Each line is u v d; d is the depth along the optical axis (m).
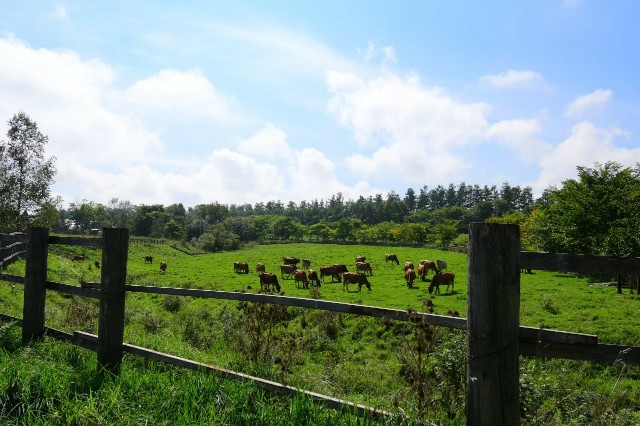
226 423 3.59
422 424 3.30
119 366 5.07
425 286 29.94
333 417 3.50
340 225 111.00
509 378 2.75
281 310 6.57
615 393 8.38
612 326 16.36
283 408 3.73
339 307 3.97
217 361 6.37
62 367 4.93
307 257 60.78
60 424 3.57
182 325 15.09
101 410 3.76
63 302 14.88
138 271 43.34
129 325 13.87
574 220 38.53
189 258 65.62
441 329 6.66
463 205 199.00
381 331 16.28
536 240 45.28
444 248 68.19
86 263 38.56
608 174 39.41
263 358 6.32
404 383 8.47
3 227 40.41
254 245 97.75
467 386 2.89
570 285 26.67
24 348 5.57
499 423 2.74
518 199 176.50
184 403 3.84
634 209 35.69
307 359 11.69
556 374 7.59
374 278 36.50
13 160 42.62
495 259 2.79
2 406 3.85
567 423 5.10
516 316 2.79
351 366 11.46
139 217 138.38
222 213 149.75
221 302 21.36
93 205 148.62
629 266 2.48
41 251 6.37
